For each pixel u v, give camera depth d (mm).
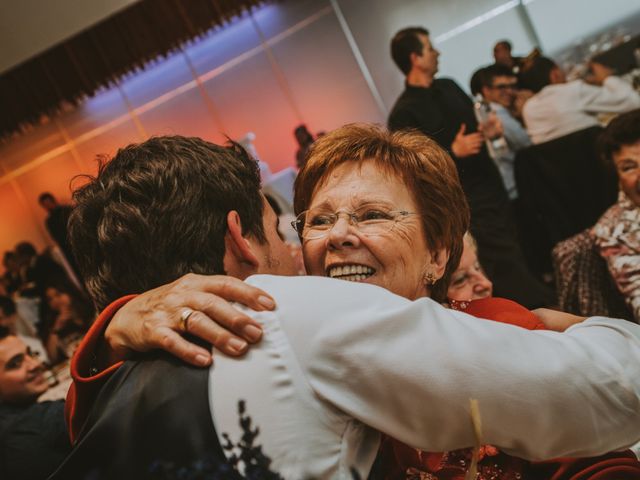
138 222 925
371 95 4996
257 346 799
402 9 4848
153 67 5262
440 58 4766
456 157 4254
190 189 941
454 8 4750
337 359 777
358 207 1193
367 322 784
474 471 771
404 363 766
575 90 4289
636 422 819
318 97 5070
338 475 772
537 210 4242
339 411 787
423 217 1225
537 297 4043
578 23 4434
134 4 4945
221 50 5180
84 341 895
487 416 768
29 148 5441
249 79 5164
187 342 810
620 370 819
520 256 4164
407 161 1233
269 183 4160
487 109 4328
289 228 3727
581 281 3836
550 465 1015
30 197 5422
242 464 747
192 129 5281
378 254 1168
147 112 5312
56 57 5066
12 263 5270
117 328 873
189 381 793
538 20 4594
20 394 2455
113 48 5035
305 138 5062
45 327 5051
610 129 3939
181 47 5117
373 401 775
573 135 4176
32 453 2160
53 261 5152
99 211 965
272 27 5098
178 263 929
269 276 893
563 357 812
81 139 5395
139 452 769
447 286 1310
